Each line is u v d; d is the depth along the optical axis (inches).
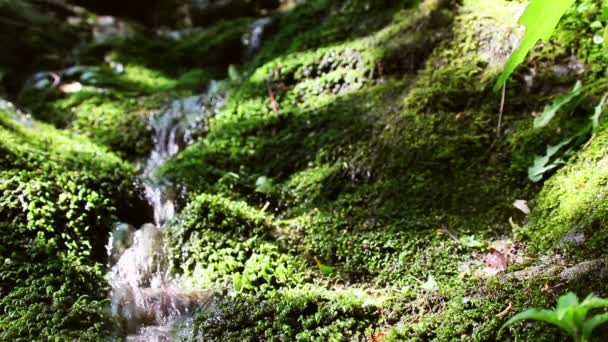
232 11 289.6
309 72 166.1
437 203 113.5
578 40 125.0
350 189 125.6
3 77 209.0
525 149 115.0
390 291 92.0
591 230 86.4
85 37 247.8
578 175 100.7
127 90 202.1
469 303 79.5
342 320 84.4
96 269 103.0
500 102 126.2
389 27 163.0
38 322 85.6
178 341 87.0
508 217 106.3
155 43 247.6
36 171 119.3
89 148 153.4
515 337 70.7
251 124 155.4
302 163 138.0
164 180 133.7
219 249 107.5
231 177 133.9
